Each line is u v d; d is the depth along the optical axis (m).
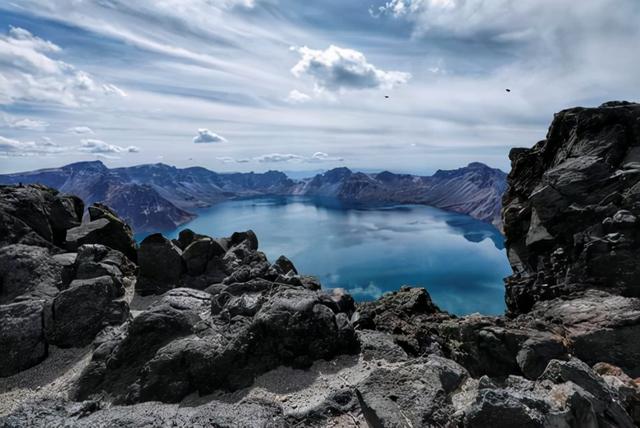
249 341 20.00
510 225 32.38
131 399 17.81
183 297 27.73
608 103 29.47
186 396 18.31
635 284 20.55
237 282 29.83
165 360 18.88
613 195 23.56
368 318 26.45
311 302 22.19
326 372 19.50
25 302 23.14
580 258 23.08
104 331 23.31
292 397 17.38
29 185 34.50
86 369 19.95
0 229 27.81
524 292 26.30
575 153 28.05
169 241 32.31
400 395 14.77
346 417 15.16
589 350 18.02
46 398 15.73
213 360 18.88
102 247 31.94
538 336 17.98
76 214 38.56
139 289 30.45
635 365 17.22
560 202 26.17
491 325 20.16
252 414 14.34
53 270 27.02
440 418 13.47
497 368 18.62
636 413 13.64
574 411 11.73
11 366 20.50
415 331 23.89
